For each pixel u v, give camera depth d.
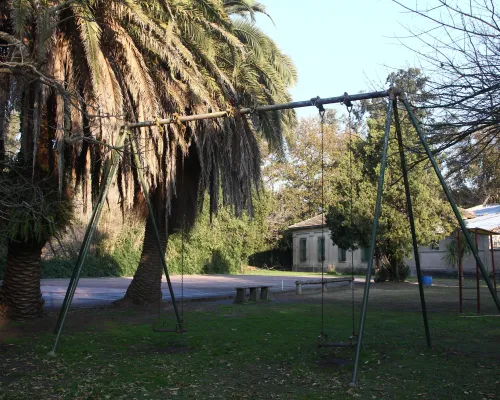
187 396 5.99
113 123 9.90
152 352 8.45
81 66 10.02
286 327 11.09
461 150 9.70
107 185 9.29
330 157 45.44
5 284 11.09
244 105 12.73
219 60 12.47
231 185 13.12
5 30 9.81
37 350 8.30
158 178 12.97
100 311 13.44
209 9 10.89
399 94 7.55
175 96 11.24
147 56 11.47
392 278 26.70
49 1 9.16
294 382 6.62
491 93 8.17
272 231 44.94
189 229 14.67
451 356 8.02
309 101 8.14
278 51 13.70
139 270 14.43
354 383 6.39
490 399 5.82
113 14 10.30
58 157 10.16
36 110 9.05
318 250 43.81
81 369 7.19
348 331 10.49
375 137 23.44
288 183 48.06
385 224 23.27
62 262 28.42
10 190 8.93
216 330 10.64
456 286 25.14
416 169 22.56
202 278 31.94
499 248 31.19
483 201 37.84
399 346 8.82
